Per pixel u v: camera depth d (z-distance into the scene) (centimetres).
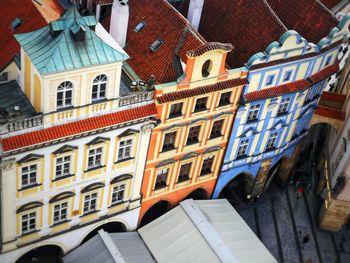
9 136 4134
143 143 4919
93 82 4278
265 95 5359
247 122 5538
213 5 5753
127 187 5194
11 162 4238
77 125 4388
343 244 6353
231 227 5666
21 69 4459
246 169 6112
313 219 6575
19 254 4938
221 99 5181
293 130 6184
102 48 4203
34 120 4191
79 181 4781
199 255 5241
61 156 4491
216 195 6112
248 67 5047
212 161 5712
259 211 6500
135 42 5203
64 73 4062
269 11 5403
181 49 4900
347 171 5922
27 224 4784
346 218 6391
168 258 5241
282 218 6494
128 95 4538
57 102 4231
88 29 4194
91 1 5578
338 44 5734
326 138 7250
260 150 6006
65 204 4891
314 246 6256
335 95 6750
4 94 4572
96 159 4759
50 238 5009
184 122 5053
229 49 4747
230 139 5575
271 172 6594
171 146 5222
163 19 5144
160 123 4872
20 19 4928
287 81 5522
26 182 4488
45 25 4688
